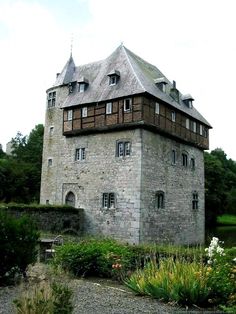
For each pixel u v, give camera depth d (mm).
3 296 8117
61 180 30359
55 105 32469
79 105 29266
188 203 31391
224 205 56031
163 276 8547
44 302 5309
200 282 8094
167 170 28469
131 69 27688
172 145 29484
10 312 6801
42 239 15188
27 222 10312
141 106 25344
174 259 10789
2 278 9641
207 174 53875
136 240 24516
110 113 27156
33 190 48125
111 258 11539
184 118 30922
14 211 23062
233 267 8523
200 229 33312
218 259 8875
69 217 26750
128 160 26016
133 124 25516
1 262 9539
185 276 8289
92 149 28516
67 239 15578
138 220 24688
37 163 53438
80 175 28969
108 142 27516
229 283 8133
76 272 11492
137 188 25156
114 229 25953
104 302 7855
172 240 28297
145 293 8633
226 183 66750
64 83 31969
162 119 27578
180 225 29734
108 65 30359
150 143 26562
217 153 74312
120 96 26359
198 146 33438
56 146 31469
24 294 6062
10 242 9695
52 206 25531
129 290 9266
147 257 11258
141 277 9109
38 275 10164
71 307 5477
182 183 30625
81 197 28516
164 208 27578
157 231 26484
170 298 8070
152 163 26594
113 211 26250
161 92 28453
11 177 44844
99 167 27766
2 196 43719
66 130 30141
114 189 26484
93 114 28312
